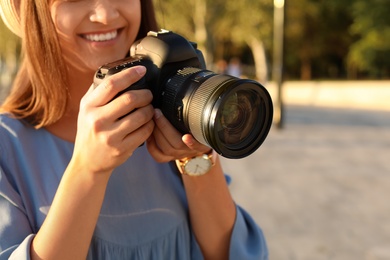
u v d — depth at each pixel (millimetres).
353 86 26406
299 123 12727
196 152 1530
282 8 11664
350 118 13711
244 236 1771
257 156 8578
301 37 38156
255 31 26234
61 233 1358
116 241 1583
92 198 1376
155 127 1463
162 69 1486
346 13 37625
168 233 1673
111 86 1339
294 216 5520
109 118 1325
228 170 7605
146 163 1698
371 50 34094
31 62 1543
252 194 6332
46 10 1509
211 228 1711
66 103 1573
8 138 1542
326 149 9250
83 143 1348
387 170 7570
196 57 1587
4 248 1414
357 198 6148
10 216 1445
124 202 1625
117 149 1336
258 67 31438
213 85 1354
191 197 1683
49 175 1545
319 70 43594
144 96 1367
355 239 4902
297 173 7387
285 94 22719
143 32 1870
